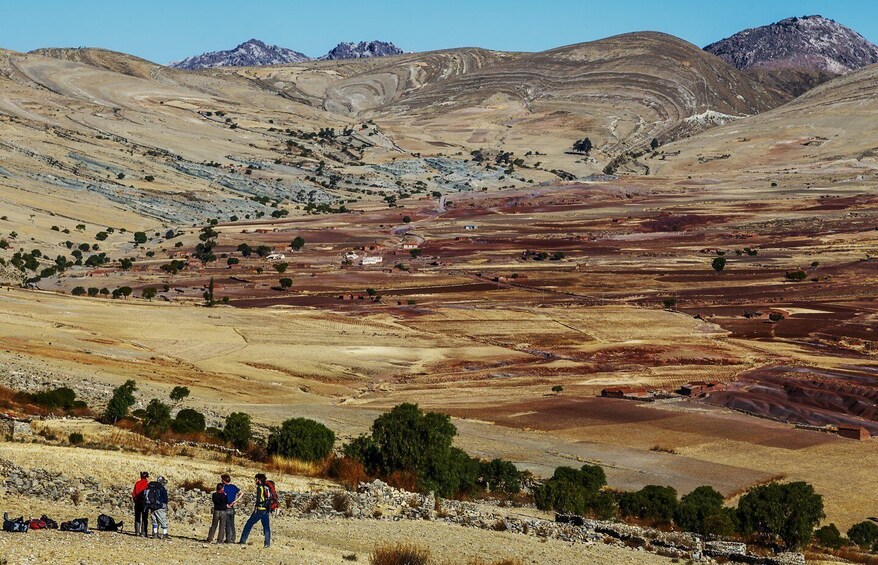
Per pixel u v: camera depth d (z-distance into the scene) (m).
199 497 39.38
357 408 115.88
